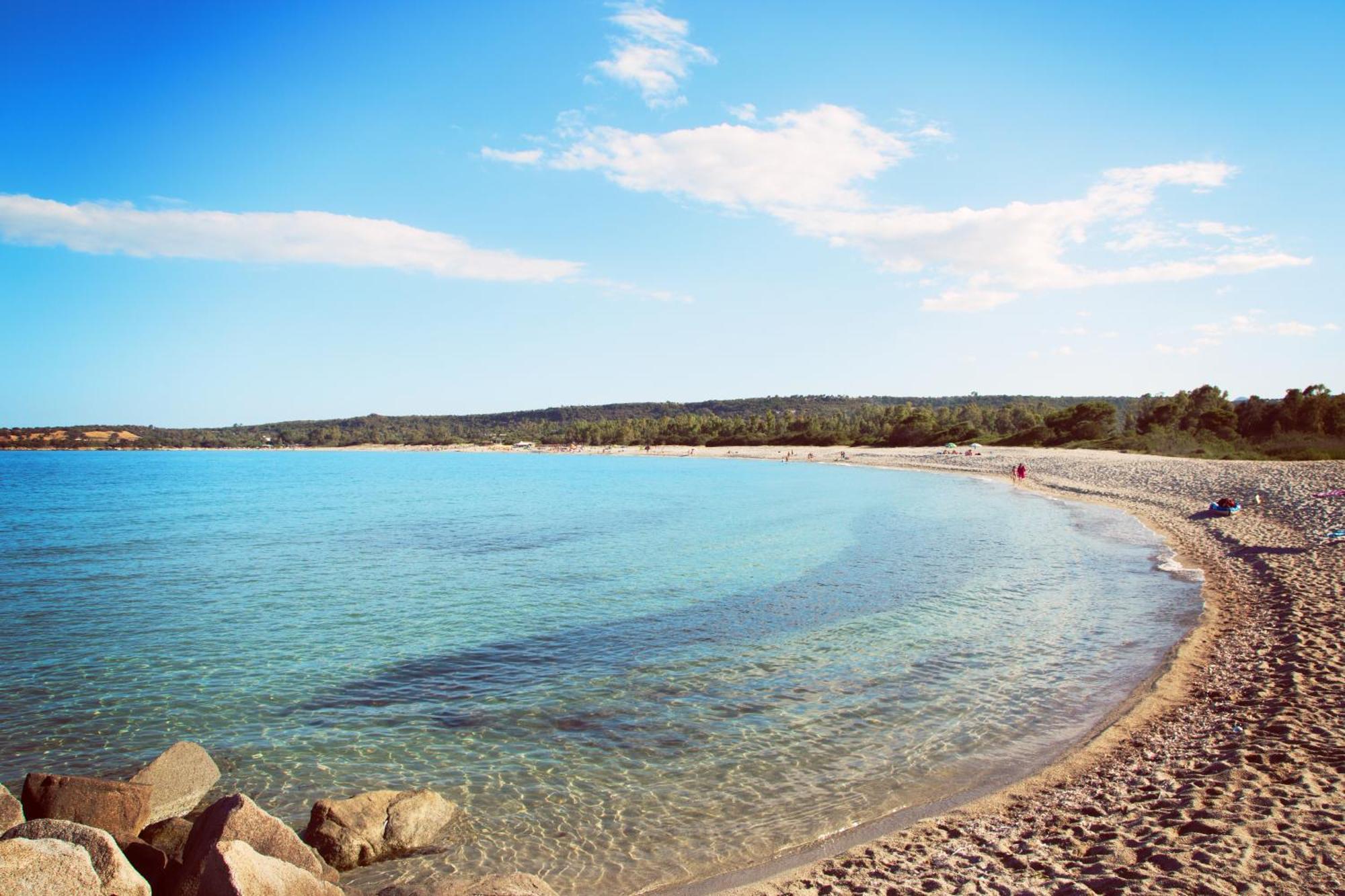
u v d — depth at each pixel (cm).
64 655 1642
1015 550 2823
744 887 723
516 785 996
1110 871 653
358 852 809
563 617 1916
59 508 5331
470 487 7506
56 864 591
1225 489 4041
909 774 971
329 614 2003
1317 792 766
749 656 1534
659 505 5162
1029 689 1271
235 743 1155
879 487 6381
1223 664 1277
